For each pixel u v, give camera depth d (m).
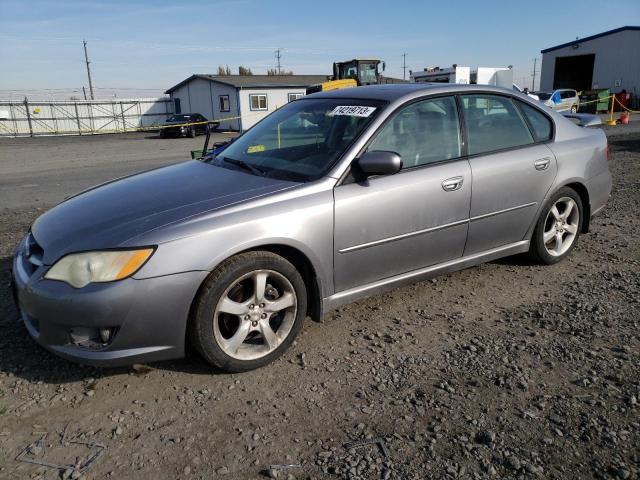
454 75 27.30
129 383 3.01
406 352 3.32
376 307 3.97
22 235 6.04
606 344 3.36
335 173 3.34
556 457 2.39
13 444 2.51
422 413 2.71
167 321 2.83
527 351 3.30
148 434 2.58
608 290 4.20
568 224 4.75
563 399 2.81
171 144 23.36
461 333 3.55
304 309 3.29
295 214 3.13
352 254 3.40
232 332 3.14
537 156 4.28
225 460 2.40
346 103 3.93
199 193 3.26
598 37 37.25
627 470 2.30
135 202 3.25
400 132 3.65
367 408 2.76
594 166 4.75
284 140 3.89
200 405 2.81
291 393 2.91
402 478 2.28
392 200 3.49
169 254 2.79
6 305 4.00
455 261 3.98
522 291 4.21
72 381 3.02
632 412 2.69
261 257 3.04
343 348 3.38
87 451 2.46
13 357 3.27
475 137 4.01
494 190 4.00
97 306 2.71
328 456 2.41
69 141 27.75
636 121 24.73
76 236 2.95
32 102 37.09
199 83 37.62
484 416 2.68
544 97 28.89
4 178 11.81
